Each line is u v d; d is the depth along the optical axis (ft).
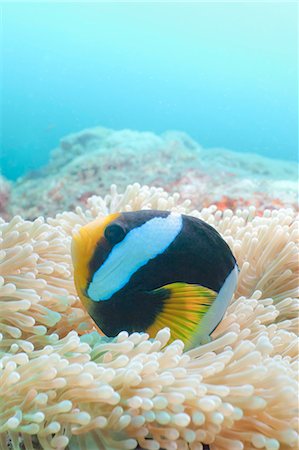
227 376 1.07
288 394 1.04
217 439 1.05
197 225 1.21
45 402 1.01
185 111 20.74
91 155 4.95
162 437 1.04
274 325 1.25
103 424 1.00
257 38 19.49
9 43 18.69
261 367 1.05
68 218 1.63
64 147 6.64
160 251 1.17
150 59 20.62
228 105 20.12
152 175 4.45
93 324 1.31
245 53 19.63
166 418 0.99
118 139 5.86
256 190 3.57
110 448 1.01
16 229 1.34
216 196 3.49
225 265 1.22
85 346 1.09
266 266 1.53
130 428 1.02
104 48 20.36
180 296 1.16
